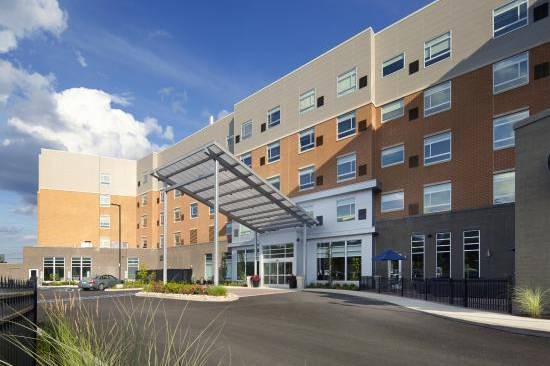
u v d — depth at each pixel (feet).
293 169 129.59
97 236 220.43
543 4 80.28
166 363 17.89
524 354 30.91
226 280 147.64
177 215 195.31
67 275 197.06
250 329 40.63
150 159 220.84
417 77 100.63
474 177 87.45
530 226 50.88
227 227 158.20
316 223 114.01
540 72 79.71
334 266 113.29
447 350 32.07
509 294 53.31
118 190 228.84
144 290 88.02
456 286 74.38
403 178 101.04
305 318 48.03
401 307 58.49
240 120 154.61
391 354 30.66
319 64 124.88
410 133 100.78
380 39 110.32
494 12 87.81
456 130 91.76
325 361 28.43
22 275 190.39
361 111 110.52
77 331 16.31
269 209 110.93
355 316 49.49
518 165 53.06
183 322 44.11
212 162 90.68
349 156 112.78
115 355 15.29
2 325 17.89
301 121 128.67
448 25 95.66
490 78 86.99
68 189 216.74
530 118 51.67
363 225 106.93
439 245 91.40
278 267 126.21
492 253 81.87
